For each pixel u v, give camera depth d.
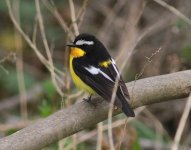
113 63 9.45
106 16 15.83
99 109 8.59
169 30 14.86
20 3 15.41
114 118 11.38
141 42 15.02
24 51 15.64
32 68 15.53
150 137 12.62
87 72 9.37
